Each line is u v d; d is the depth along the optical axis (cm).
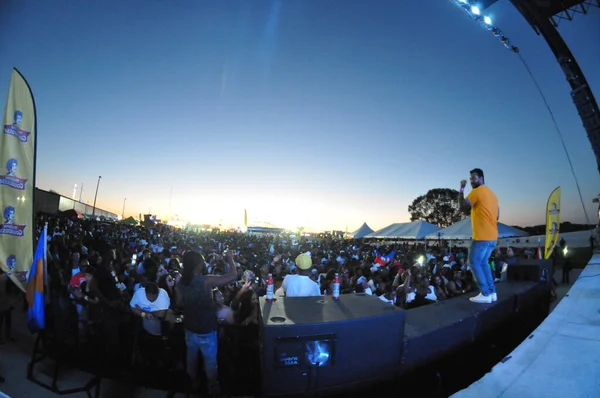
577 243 2244
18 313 634
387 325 270
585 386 238
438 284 777
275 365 239
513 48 771
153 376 389
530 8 805
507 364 286
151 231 3481
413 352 286
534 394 239
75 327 425
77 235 2130
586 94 827
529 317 478
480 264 404
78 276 611
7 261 494
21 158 514
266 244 2795
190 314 321
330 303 303
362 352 260
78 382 381
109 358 407
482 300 402
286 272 1089
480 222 397
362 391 260
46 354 429
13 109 513
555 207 1256
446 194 5394
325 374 250
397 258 1764
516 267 580
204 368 364
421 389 288
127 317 413
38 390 362
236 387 358
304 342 243
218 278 326
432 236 1744
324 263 1342
